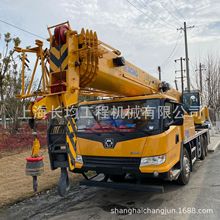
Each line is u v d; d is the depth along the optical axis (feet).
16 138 44.45
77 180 23.15
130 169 15.49
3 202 17.54
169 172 15.57
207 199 17.06
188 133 21.77
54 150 14.98
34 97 14.21
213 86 92.84
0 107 50.11
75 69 13.61
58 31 13.69
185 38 81.76
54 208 16.62
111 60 16.20
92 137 17.02
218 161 30.89
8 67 44.16
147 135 15.55
